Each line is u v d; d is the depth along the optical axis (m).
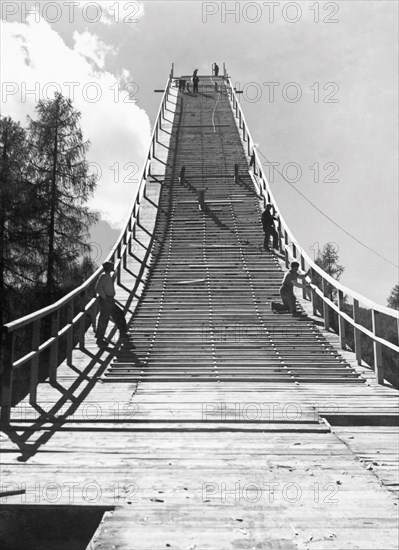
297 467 4.80
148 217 21.20
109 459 5.04
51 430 6.06
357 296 9.80
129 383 8.96
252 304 14.02
